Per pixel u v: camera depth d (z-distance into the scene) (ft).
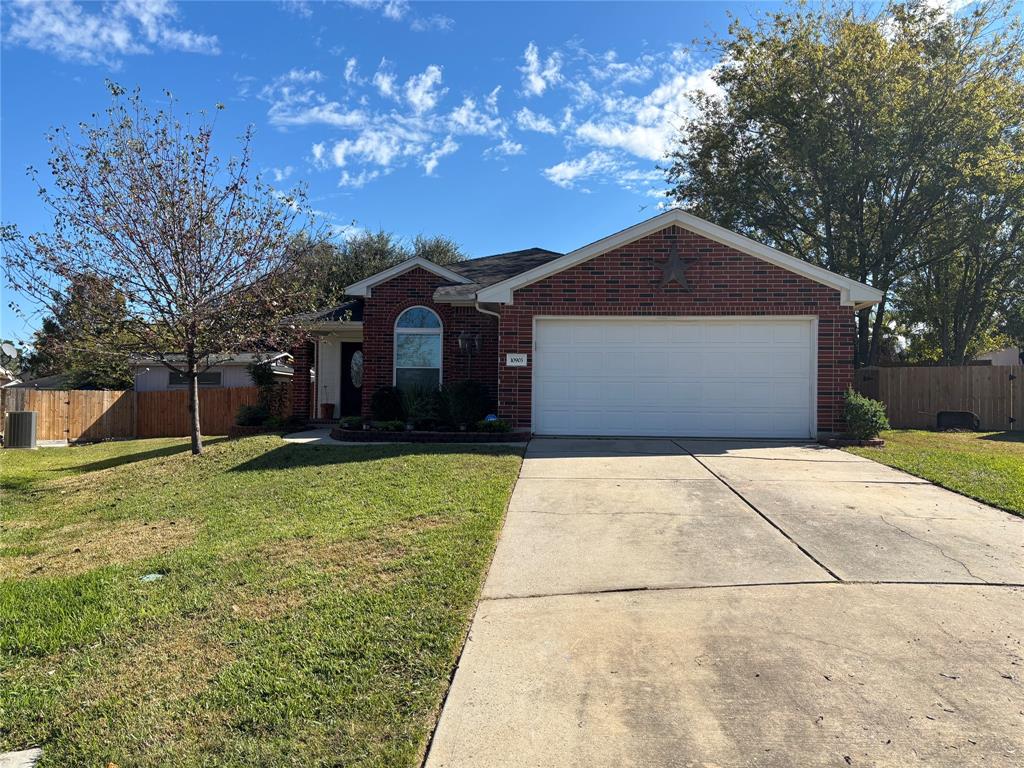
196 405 36.19
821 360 36.04
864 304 37.68
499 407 37.50
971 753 8.64
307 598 14.28
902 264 65.92
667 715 9.61
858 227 64.54
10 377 77.92
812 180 66.28
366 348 45.01
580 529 19.01
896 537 18.11
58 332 32.73
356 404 52.65
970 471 26.68
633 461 29.19
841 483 24.79
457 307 44.32
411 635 12.25
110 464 42.68
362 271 97.66
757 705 9.82
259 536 19.27
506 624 12.76
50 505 28.12
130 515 24.20
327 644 12.01
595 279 36.99
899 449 33.50
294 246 35.50
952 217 60.39
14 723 10.06
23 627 13.58
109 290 32.09
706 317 36.58
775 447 33.30
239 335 34.81
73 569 17.99
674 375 37.14
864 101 59.62
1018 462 29.04
